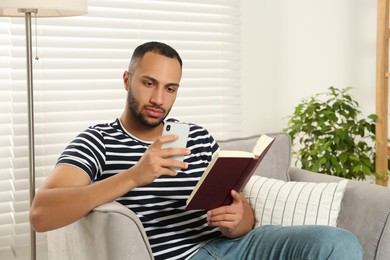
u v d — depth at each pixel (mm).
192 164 2137
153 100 2002
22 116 2896
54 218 1731
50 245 2324
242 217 2037
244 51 3508
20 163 2895
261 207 2346
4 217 2906
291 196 2314
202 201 1857
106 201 1753
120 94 3121
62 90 2977
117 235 1690
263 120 3596
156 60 2008
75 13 2465
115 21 3084
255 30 3531
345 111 3635
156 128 2100
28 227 2932
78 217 1746
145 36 3170
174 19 3244
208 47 3363
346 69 3801
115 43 3088
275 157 2629
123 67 3113
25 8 2291
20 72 2883
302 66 3686
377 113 3357
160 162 1735
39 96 2926
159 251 1995
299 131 3252
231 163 1733
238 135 3510
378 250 2139
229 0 3395
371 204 2199
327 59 3750
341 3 3760
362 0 3799
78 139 1979
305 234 1849
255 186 2418
